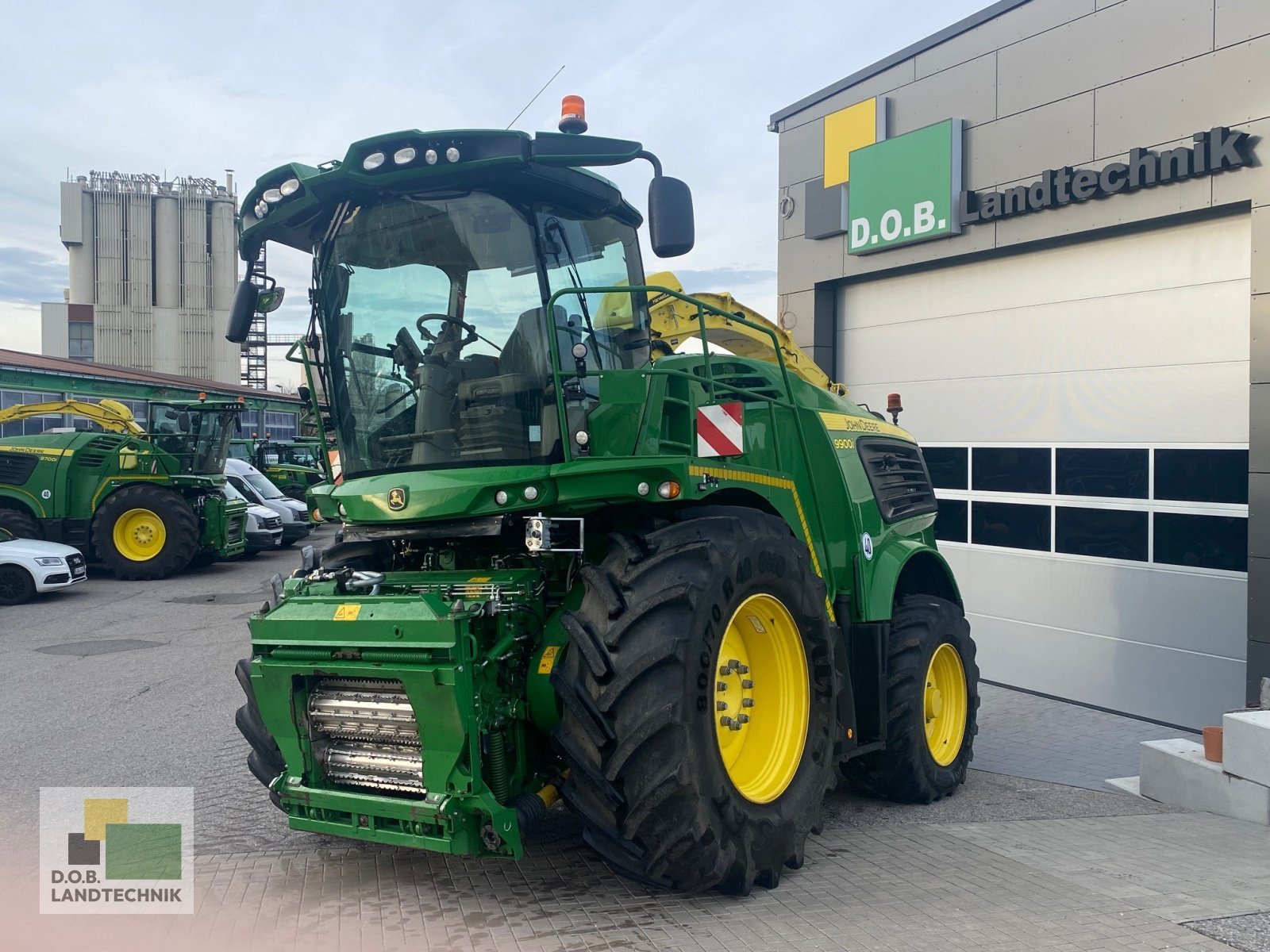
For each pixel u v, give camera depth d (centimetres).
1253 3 749
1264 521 742
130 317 6209
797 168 1138
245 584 1661
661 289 431
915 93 1006
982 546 998
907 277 1058
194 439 1869
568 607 404
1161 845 495
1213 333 809
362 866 440
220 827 502
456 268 441
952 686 621
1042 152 895
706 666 372
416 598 372
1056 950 348
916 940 357
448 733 358
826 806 577
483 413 434
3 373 2892
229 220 6378
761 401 512
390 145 415
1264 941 356
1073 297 909
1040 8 894
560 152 405
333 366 469
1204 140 771
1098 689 897
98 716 760
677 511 427
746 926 371
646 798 359
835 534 537
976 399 995
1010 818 555
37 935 367
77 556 1505
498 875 427
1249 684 752
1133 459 865
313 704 398
